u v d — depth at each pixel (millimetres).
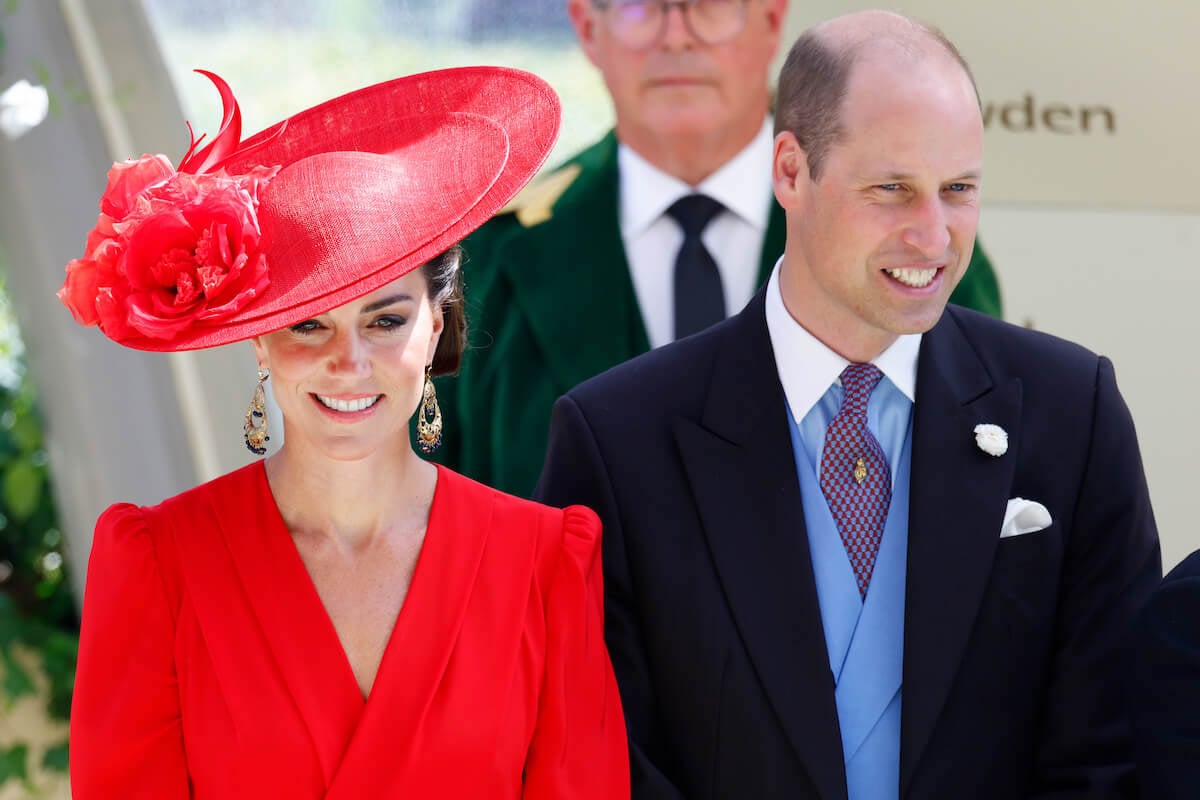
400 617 8680
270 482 9008
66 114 16641
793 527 9539
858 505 9672
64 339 16984
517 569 8992
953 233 8922
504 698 8656
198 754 8445
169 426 17297
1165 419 16094
